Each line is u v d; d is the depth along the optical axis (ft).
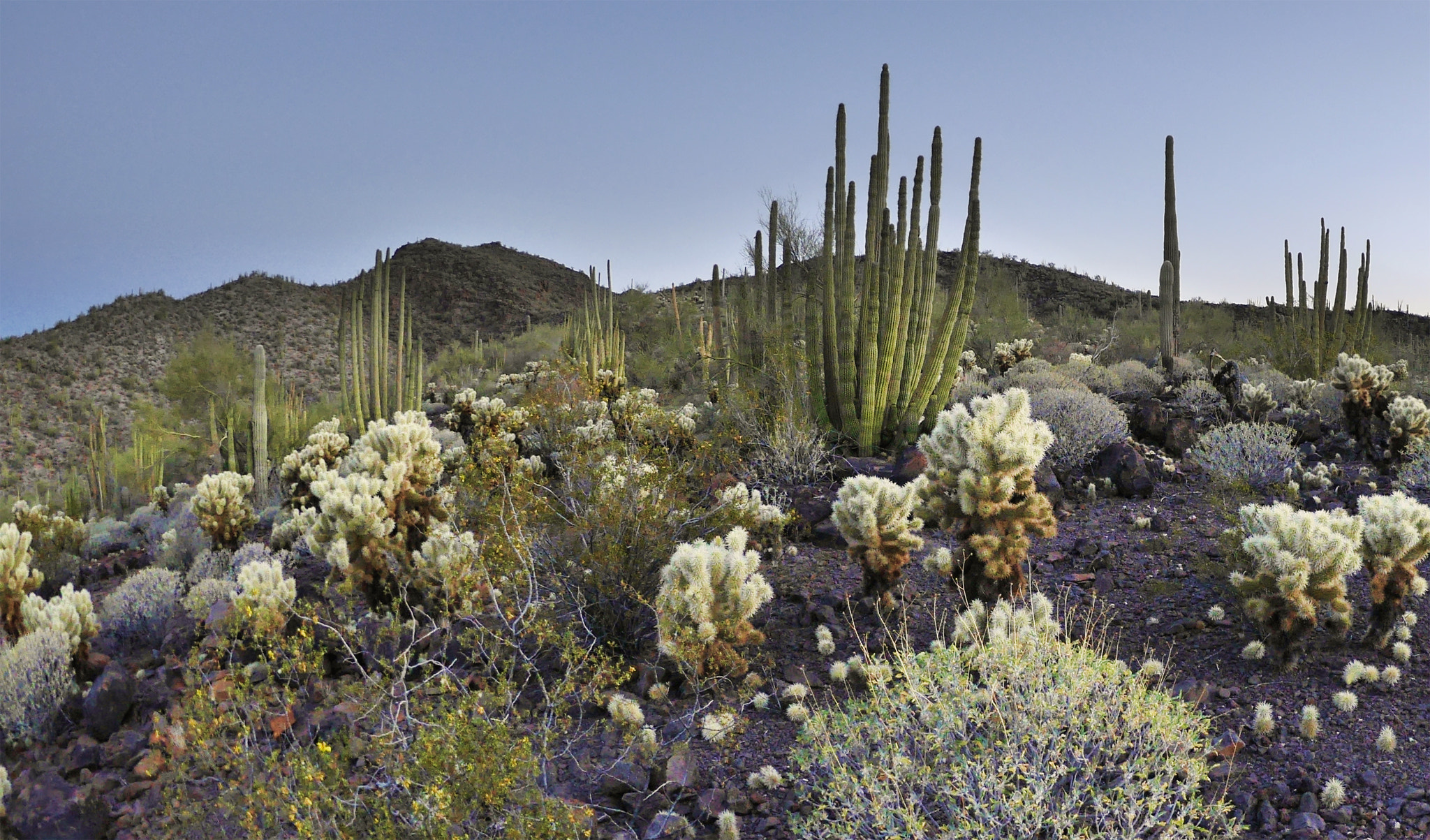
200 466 72.59
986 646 13.65
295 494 40.19
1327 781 12.38
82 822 14.49
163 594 26.50
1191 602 19.13
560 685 14.67
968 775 10.52
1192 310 110.22
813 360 36.63
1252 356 72.02
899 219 35.81
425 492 25.38
